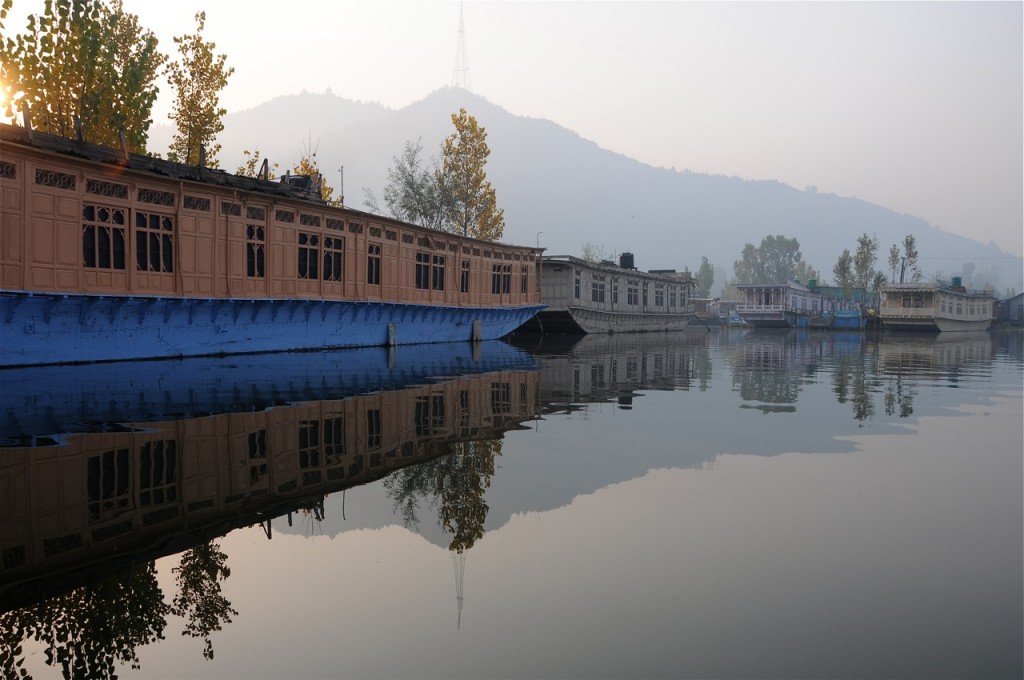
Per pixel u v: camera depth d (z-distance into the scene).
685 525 6.88
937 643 4.53
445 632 4.69
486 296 44.19
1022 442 11.29
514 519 7.00
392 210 61.69
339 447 10.16
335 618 4.90
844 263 113.19
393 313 34.94
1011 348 44.72
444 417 13.09
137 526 6.68
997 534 6.61
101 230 21.73
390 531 6.63
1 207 18.97
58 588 5.37
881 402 16.48
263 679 4.16
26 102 27.91
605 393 17.59
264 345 27.83
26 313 19.81
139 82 30.94
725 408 15.13
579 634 4.66
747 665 4.25
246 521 6.88
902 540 6.45
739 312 89.88
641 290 71.94
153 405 13.64
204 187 24.55
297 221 28.73
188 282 24.34
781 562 5.90
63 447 9.80
